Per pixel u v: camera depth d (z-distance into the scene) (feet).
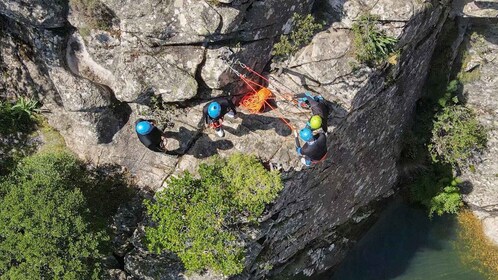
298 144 48.11
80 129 51.75
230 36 44.96
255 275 59.62
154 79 46.78
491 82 66.08
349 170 61.67
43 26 44.91
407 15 48.67
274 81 50.80
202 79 47.34
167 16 43.45
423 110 68.90
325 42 48.91
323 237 67.72
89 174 53.42
